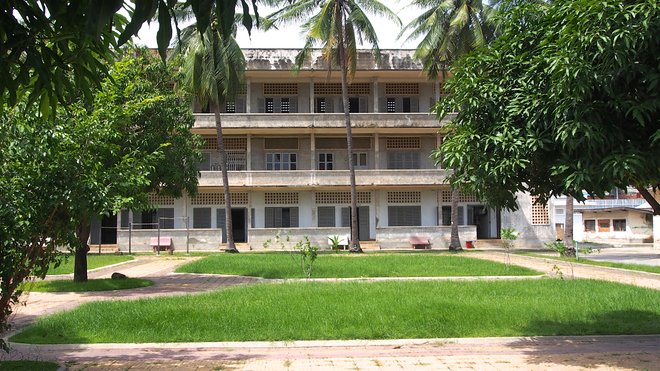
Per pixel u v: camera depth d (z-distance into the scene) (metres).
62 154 6.11
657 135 5.28
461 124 7.18
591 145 5.54
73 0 3.22
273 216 36.28
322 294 11.76
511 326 8.77
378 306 10.09
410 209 37.06
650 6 5.11
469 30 28.52
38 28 3.54
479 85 6.88
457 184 7.22
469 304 10.31
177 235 34.00
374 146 37.12
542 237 35.91
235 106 37.31
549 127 6.14
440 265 19.73
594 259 24.27
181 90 18.06
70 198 5.91
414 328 8.57
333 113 35.44
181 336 8.25
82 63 4.34
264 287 13.31
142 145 14.28
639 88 5.59
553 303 10.57
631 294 11.74
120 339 8.10
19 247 5.83
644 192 6.67
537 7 7.14
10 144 5.79
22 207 5.69
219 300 11.02
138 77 15.40
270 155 37.00
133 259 26.39
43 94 4.32
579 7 5.59
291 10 26.83
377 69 35.38
